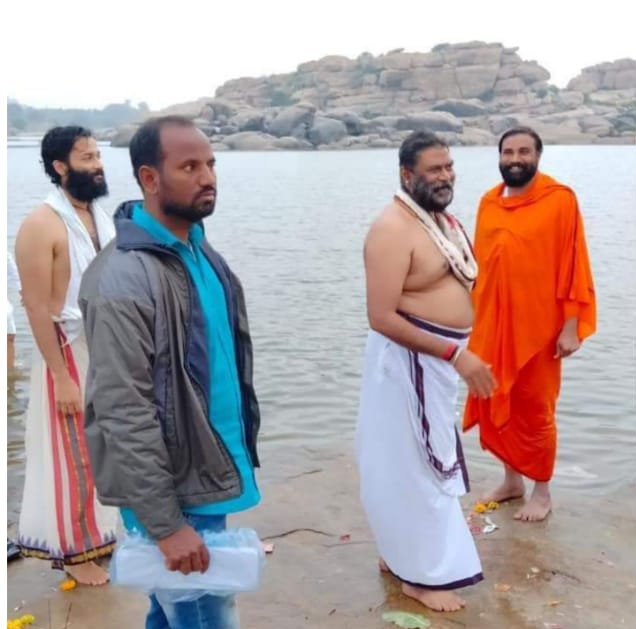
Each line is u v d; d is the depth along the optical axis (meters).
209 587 3.01
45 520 4.33
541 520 5.10
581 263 4.95
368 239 4.09
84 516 4.31
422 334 4.03
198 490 3.01
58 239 4.15
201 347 2.96
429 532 4.14
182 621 3.11
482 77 129.00
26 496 4.39
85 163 4.21
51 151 4.18
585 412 7.50
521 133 5.00
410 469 4.12
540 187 5.02
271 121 97.25
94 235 4.33
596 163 52.44
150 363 2.88
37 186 34.22
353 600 4.23
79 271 4.20
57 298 4.19
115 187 33.84
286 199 30.14
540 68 131.25
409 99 130.38
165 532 2.86
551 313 4.95
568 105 124.50
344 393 8.05
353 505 5.31
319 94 133.88
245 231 20.62
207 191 2.97
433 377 4.09
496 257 4.98
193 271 3.00
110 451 2.85
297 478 5.76
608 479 5.96
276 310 11.73
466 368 4.03
